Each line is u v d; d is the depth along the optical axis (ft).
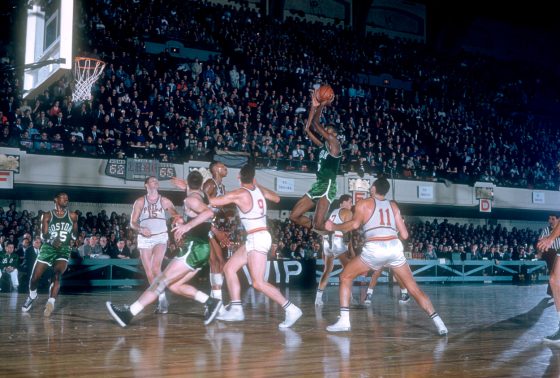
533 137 101.45
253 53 85.05
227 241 26.05
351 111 83.20
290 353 16.78
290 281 54.90
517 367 15.08
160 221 27.53
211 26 87.71
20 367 14.46
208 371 14.17
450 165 85.97
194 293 22.65
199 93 71.77
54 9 26.14
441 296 43.65
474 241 76.95
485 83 109.09
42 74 27.07
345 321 21.35
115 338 19.29
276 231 61.98
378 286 54.65
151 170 61.16
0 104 58.08
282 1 102.01
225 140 65.46
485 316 28.27
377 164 75.05
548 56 126.93
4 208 63.16
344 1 108.06
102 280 48.11
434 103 95.50
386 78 98.73
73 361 15.28
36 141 56.95
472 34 117.80
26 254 46.01
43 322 23.67
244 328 22.08
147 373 13.87
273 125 73.31
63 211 27.07
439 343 19.02
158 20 81.41
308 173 69.92
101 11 75.41
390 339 19.76
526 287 57.21
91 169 59.11
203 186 24.63
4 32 63.21
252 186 21.98
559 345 18.84
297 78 84.38
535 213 91.86
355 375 13.93
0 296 37.88
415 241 70.90
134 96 66.39
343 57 97.30
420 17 115.85
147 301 22.00
